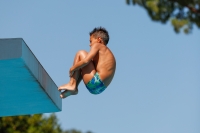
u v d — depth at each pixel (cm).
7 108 2164
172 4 3725
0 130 4078
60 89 1809
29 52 1822
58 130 4225
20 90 1972
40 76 1930
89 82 1795
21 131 4116
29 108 2173
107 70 1803
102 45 1833
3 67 1788
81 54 1816
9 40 1752
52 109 2195
